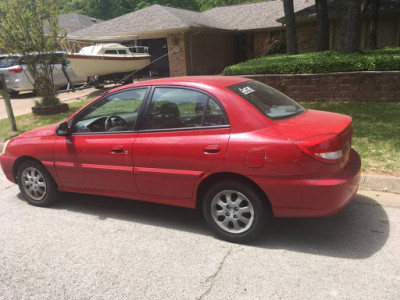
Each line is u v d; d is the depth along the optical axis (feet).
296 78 32.65
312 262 10.88
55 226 14.23
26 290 10.23
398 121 24.43
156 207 15.76
